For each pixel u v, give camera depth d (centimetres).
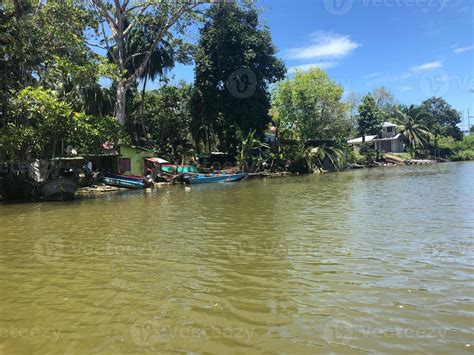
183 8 3619
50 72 2644
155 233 1284
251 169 4416
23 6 2630
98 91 4009
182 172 3625
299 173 4869
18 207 2097
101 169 3366
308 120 5681
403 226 1259
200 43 4669
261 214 1612
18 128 2309
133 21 3766
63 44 2580
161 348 536
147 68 4378
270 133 6100
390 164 6594
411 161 6825
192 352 523
